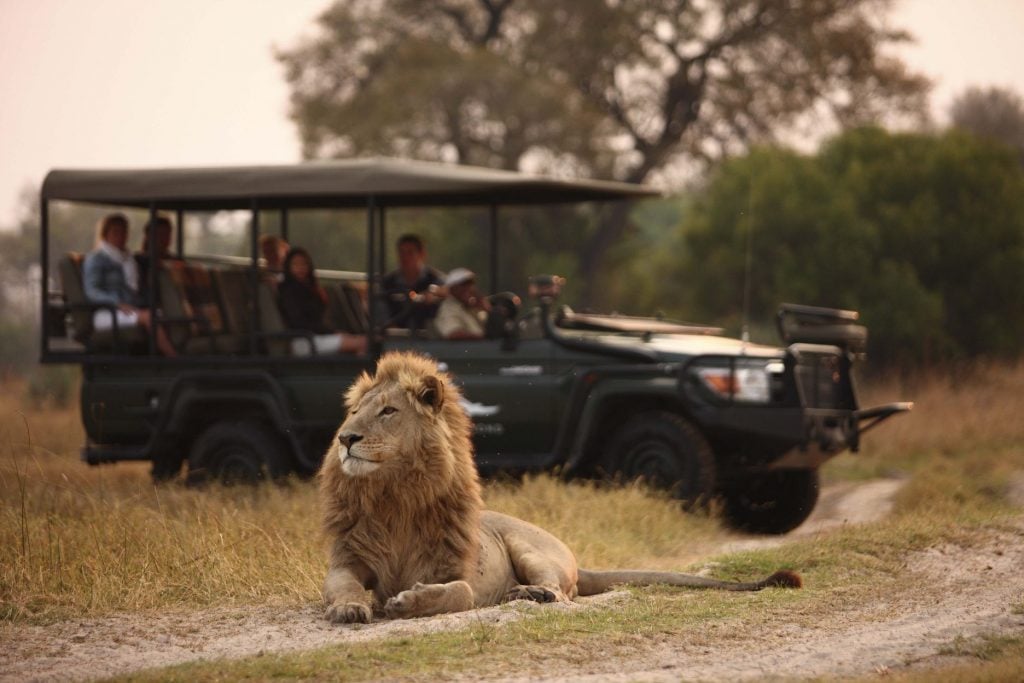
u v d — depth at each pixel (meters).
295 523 11.38
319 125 46.03
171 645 7.63
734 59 44.75
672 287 44.25
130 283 15.38
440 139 44.66
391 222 42.97
